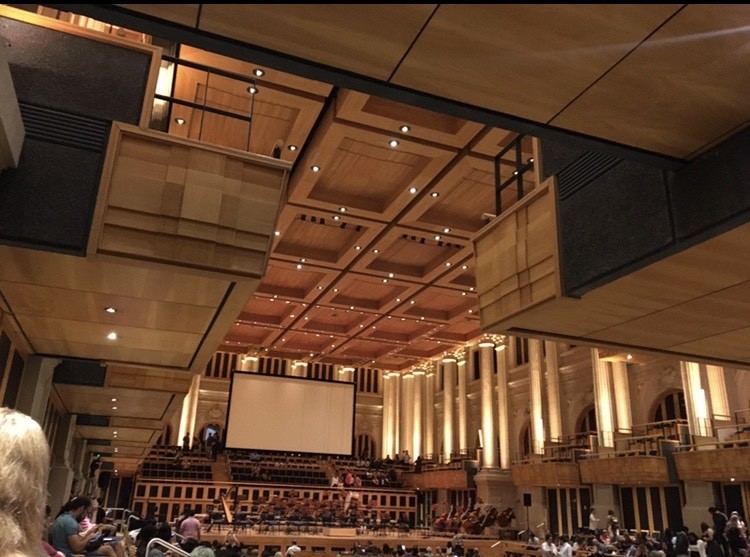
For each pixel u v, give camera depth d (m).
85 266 5.55
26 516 1.10
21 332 7.88
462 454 29.05
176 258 5.39
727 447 14.82
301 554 17.67
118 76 5.64
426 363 33.38
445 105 3.94
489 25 3.22
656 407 19.45
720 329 6.77
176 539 9.64
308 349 30.08
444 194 14.30
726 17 3.13
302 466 30.88
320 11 3.14
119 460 27.84
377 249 17.64
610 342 7.40
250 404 24.39
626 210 5.18
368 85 3.75
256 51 3.46
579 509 20.17
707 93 3.81
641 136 4.31
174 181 5.49
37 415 9.09
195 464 28.09
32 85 5.31
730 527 11.73
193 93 11.08
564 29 3.25
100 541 5.59
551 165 6.22
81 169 5.28
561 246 5.90
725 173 4.33
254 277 5.63
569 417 22.64
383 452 35.69
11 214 5.01
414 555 17.53
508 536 22.42
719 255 4.79
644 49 3.41
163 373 11.74
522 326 6.82
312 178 13.63
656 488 17.25
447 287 20.38
